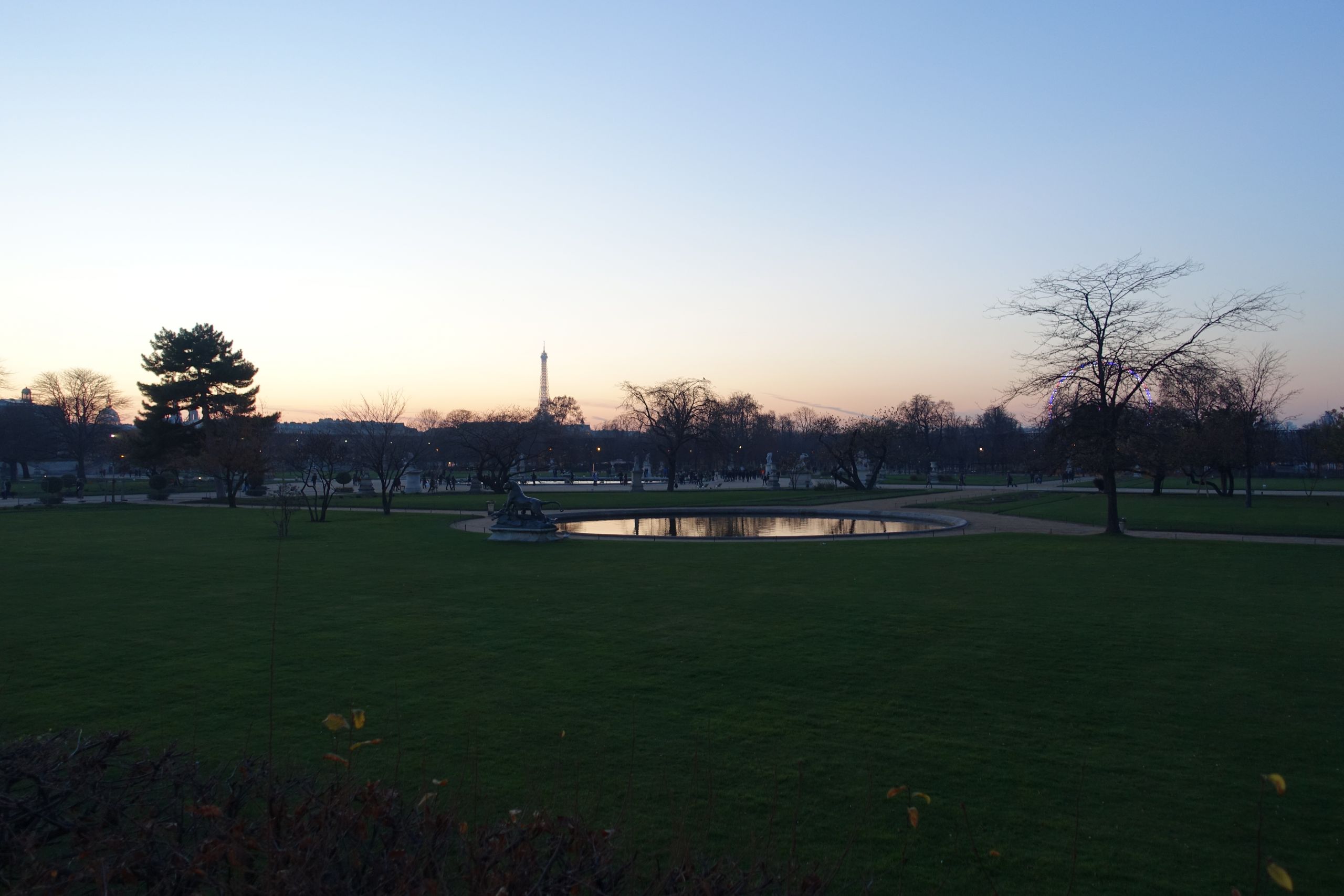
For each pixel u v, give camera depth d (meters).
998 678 11.71
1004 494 63.69
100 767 5.55
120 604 17.52
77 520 41.72
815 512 45.38
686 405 75.56
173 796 5.47
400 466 68.38
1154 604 17.16
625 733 9.50
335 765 8.37
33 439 97.19
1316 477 85.19
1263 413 56.50
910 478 103.12
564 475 116.19
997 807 7.61
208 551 27.25
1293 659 12.73
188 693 10.99
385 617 16.12
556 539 30.41
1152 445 32.84
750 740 9.28
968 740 9.30
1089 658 12.78
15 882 4.37
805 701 10.69
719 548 28.08
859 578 20.83
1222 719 9.97
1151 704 10.55
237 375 63.84
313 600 18.00
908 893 6.14
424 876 4.35
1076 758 8.75
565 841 4.71
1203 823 7.28
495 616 16.14
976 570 22.25
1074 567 22.80
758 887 4.78
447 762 8.55
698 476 93.62
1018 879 6.36
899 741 9.26
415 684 11.43
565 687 11.34
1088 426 32.56
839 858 6.61
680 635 14.47
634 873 5.06
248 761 6.05
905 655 13.00
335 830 4.46
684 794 7.83
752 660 12.73
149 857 4.45
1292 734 9.45
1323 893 6.12
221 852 4.29
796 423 182.50
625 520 43.97
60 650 13.34
